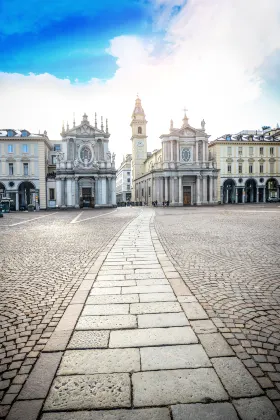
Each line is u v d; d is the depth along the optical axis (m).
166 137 65.12
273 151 70.31
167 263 8.07
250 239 12.19
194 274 6.98
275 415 2.56
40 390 2.91
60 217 31.05
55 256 9.42
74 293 5.82
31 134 58.84
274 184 71.00
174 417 2.55
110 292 5.77
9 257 9.40
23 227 19.77
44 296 5.68
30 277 7.04
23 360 3.48
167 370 3.21
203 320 4.45
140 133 88.19
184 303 5.13
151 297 5.46
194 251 9.77
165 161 64.56
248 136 71.12
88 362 3.38
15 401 2.77
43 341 3.91
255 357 3.44
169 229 16.48
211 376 3.09
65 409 2.66
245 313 4.70
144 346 3.71
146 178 74.88
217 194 68.44
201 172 65.25
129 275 6.96
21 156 56.12
